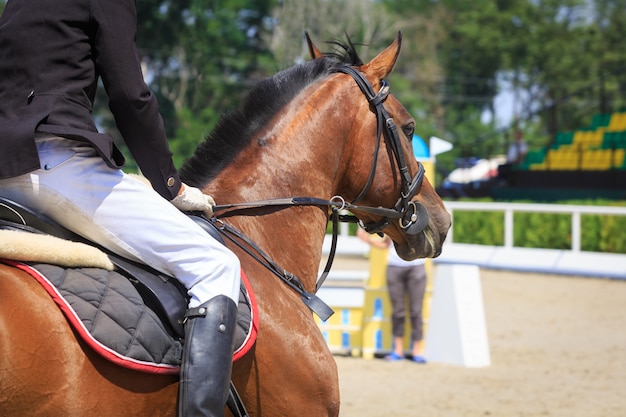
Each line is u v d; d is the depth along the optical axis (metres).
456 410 8.73
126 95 3.29
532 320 14.50
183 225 3.41
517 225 23.78
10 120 3.24
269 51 39.50
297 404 3.77
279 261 4.14
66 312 3.11
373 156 4.42
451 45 59.62
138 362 3.21
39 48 3.27
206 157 4.24
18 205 3.27
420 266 11.34
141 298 3.35
